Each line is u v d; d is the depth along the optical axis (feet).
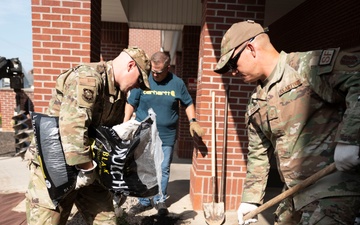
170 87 11.03
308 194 5.02
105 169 6.27
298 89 4.96
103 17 19.27
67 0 10.68
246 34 5.16
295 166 5.21
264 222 10.76
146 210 11.55
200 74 12.04
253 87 11.44
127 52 6.32
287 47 23.25
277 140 5.43
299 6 21.06
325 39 17.62
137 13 19.97
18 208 11.60
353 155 4.07
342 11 15.84
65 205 6.42
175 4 20.10
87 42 10.87
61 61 10.91
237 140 11.68
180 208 12.14
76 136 5.38
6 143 28.48
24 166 18.16
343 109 4.91
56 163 5.68
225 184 11.84
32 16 10.69
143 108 11.19
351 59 4.40
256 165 6.46
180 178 16.76
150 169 6.57
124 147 6.18
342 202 4.66
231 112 11.55
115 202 9.73
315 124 4.98
